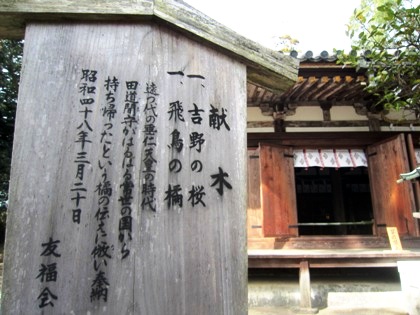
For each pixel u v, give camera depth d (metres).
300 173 12.02
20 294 1.96
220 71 2.53
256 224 8.03
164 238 2.17
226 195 2.35
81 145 2.20
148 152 2.27
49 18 2.35
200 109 2.42
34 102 2.22
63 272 2.03
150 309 2.05
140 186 2.21
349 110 8.78
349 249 7.91
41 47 2.32
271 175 8.01
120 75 2.35
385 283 7.79
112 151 2.22
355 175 12.41
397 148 7.71
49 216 2.08
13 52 12.98
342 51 5.57
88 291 2.02
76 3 2.31
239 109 2.52
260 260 7.18
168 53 2.44
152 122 2.32
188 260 2.17
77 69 2.32
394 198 7.74
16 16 2.32
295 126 8.59
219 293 2.18
